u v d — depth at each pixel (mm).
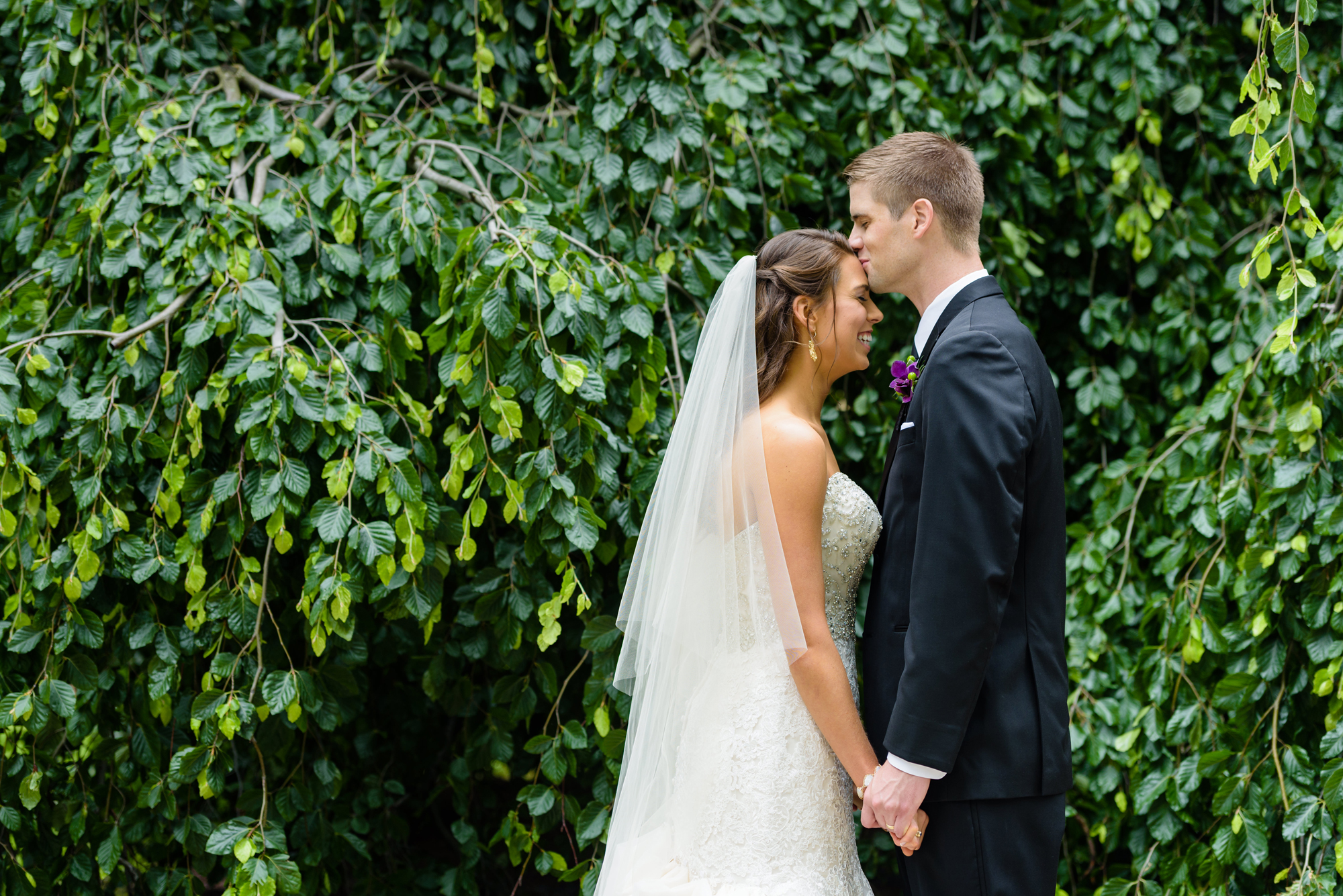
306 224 2014
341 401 1750
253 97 2408
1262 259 1744
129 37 2291
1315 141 2426
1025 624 1466
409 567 1683
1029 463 1446
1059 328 2703
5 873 1970
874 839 2447
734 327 1553
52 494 1837
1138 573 2330
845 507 1560
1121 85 2387
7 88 2422
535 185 2150
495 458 1805
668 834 1528
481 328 1755
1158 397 2676
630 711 1796
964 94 2406
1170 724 2037
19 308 2004
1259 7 1804
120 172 1952
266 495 1700
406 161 2145
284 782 2039
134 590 1996
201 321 1777
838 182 2418
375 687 2574
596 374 1762
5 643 1891
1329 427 1892
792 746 1488
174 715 2033
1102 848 2406
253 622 1803
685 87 2131
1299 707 1994
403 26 2395
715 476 1520
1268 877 1991
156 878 2039
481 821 2727
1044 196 2432
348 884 2662
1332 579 1874
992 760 1417
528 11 2410
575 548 1896
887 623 1526
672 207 2141
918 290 1610
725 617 1513
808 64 2486
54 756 2002
